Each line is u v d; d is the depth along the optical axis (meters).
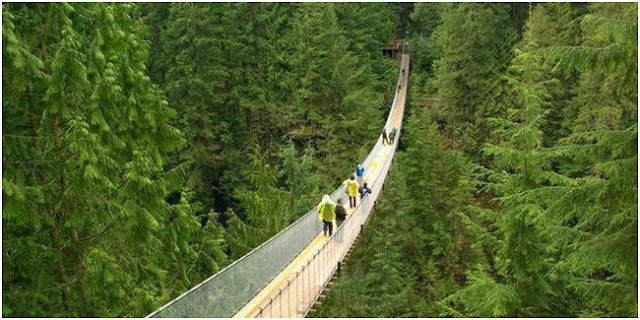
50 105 7.26
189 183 26.50
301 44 33.31
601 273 10.73
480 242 10.86
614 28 6.11
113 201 8.09
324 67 32.53
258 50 33.50
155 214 8.32
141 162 8.00
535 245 9.70
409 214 21.92
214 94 30.25
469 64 29.36
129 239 8.06
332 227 13.86
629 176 6.46
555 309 9.88
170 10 31.33
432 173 23.08
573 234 7.60
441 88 30.12
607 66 6.40
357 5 41.22
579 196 6.88
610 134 6.79
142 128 8.70
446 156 23.58
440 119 30.78
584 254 6.59
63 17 7.79
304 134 31.16
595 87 19.59
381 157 24.12
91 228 8.56
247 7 33.44
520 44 25.27
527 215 9.17
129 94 8.44
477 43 29.67
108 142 8.05
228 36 32.66
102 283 7.53
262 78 33.09
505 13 31.52
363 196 16.73
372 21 43.75
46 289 7.79
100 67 7.85
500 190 10.78
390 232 18.83
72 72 7.32
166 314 6.47
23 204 6.93
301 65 33.09
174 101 29.52
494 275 13.26
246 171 27.03
